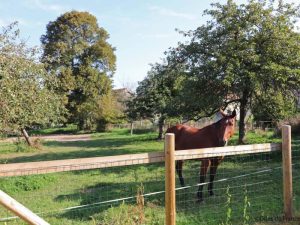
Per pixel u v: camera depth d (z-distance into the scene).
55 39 52.12
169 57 18.30
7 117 10.77
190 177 10.84
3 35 11.36
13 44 11.55
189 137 9.32
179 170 9.69
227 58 15.71
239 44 15.97
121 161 4.63
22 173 3.97
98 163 4.47
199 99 16.56
